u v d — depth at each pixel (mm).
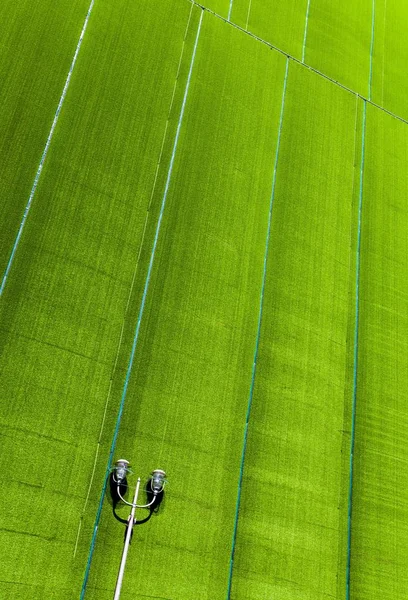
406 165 11188
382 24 12672
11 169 7625
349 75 11445
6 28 8406
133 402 7168
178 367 7570
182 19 9969
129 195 8258
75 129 8281
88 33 9039
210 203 8758
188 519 6895
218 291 8258
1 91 7992
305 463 7797
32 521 6230
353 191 10203
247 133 9594
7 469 6312
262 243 8883
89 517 6492
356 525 7801
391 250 10086
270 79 10336
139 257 7973
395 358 9227
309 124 10328
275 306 8555
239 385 7832
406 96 12109
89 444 6785
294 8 11445
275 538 7227
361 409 8555
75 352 7117
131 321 7578
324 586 7273
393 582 7699
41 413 6684
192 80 9547
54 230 7582
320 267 9203
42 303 7164
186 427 7309
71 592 6145
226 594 6754
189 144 9016
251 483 7371
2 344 6781
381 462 8352
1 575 5922
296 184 9625
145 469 6910
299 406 8094
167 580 6559
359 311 9250
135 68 9164
